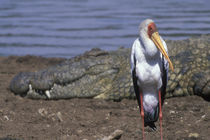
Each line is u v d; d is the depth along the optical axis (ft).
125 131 32.17
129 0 168.35
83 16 120.37
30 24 107.76
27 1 173.78
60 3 163.63
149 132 32.17
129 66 45.06
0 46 81.10
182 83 43.68
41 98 45.44
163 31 89.04
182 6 137.69
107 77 44.50
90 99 44.11
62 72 44.80
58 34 92.17
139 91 31.81
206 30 88.79
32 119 35.91
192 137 29.53
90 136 30.76
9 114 37.27
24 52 74.84
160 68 30.53
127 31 91.71
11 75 56.85
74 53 72.84
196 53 45.14
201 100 42.11
